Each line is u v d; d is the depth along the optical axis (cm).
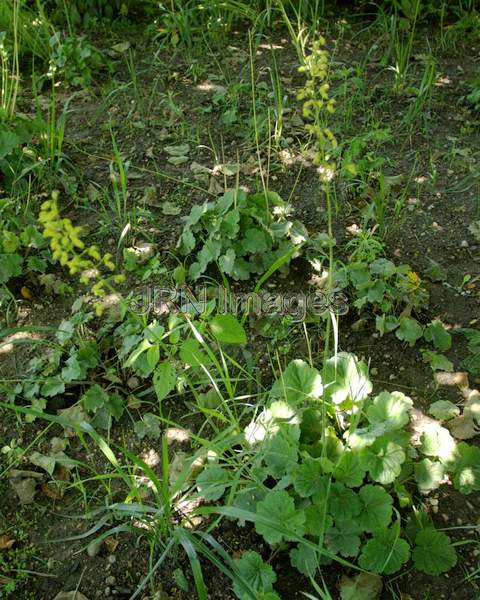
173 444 249
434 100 411
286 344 277
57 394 264
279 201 313
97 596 210
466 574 210
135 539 223
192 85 428
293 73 433
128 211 338
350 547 206
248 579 201
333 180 350
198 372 265
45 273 312
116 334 279
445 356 272
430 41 468
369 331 282
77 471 238
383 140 361
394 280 297
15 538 225
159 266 310
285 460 217
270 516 203
